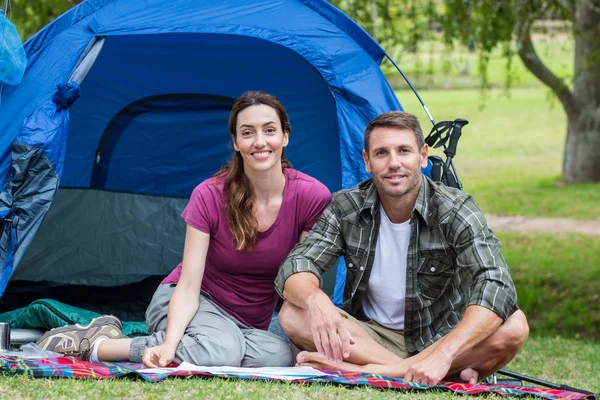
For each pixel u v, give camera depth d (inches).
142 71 227.1
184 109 235.6
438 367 132.6
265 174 151.3
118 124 235.0
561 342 288.0
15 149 159.3
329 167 220.1
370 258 149.0
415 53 391.2
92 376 131.2
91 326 154.5
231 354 147.5
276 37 186.4
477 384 141.1
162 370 134.6
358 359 142.3
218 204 152.9
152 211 236.7
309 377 133.0
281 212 153.8
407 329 149.4
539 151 818.2
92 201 234.4
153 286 225.5
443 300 150.1
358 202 149.6
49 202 160.6
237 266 155.6
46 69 170.7
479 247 140.9
